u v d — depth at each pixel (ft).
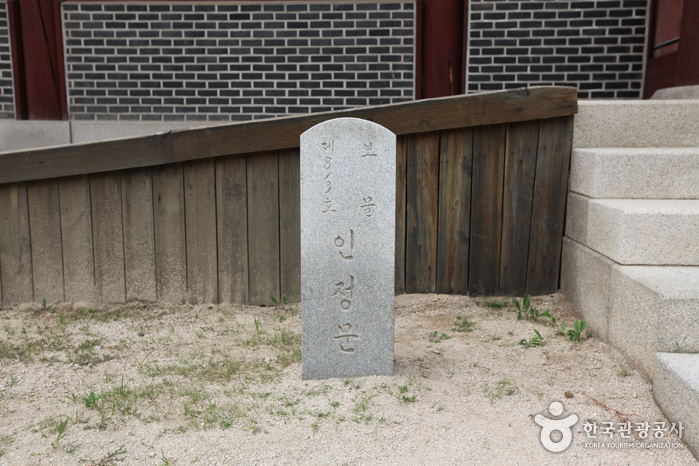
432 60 19.48
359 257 9.59
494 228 14.17
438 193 14.08
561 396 9.23
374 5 19.29
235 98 19.95
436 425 8.39
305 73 19.74
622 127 13.75
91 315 13.91
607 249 11.21
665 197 12.12
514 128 13.78
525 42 19.16
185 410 8.90
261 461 7.58
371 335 9.82
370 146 9.29
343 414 8.70
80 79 20.13
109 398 9.44
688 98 15.72
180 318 13.66
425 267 14.42
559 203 14.02
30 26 19.93
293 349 11.54
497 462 7.54
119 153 13.85
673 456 7.55
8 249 14.48
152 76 19.99
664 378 8.41
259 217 14.17
